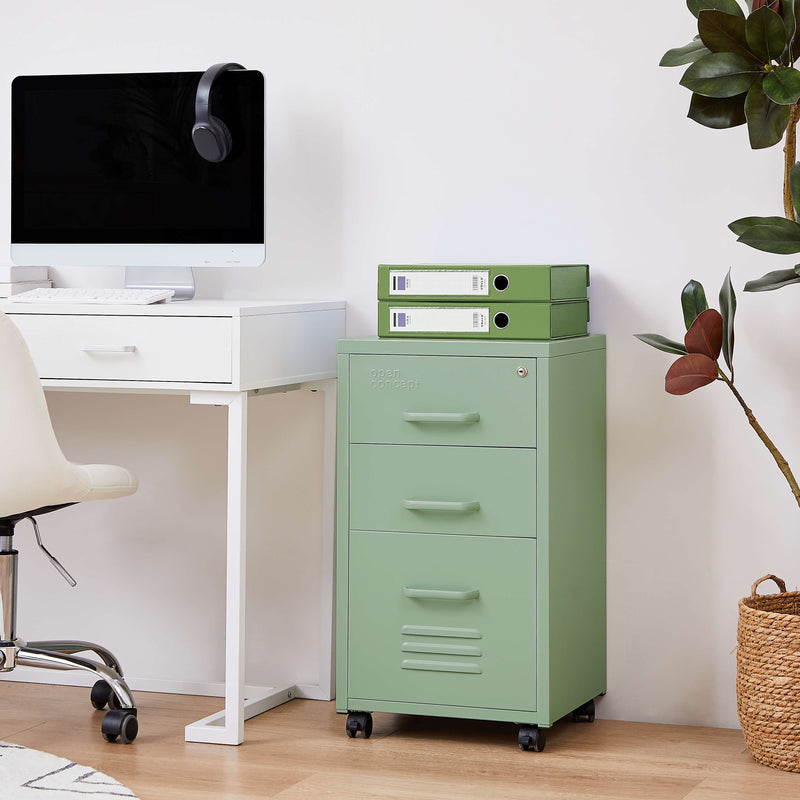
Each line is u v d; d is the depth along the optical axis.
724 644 3.04
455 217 3.20
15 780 2.58
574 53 3.09
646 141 3.05
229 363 2.78
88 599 3.47
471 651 2.81
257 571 3.36
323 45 3.28
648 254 3.06
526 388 2.75
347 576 2.89
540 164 3.13
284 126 3.32
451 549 2.81
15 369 2.69
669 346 2.79
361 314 3.28
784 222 2.59
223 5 3.35
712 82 2.60
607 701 3.12
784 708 2.65
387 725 3.02
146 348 2.83
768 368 2.99
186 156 3.15
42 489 2.73
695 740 2.92
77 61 3.46
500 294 2.80
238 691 2.85
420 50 3.21
